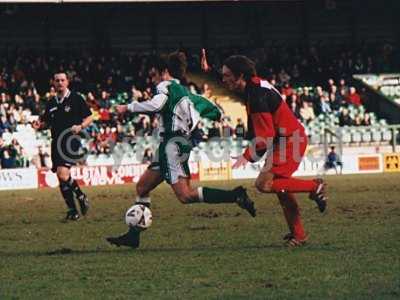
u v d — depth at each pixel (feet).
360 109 292.61
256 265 62.08
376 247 70.33
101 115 268.00
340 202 125.39
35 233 91.81
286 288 52.95
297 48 332.60
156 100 71.05
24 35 335.26
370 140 279.49
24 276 60.29
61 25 338.54
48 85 296.30
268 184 71.10
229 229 89.25
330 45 340.18
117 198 153.99
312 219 97.71
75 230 94.22
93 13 340.80
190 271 60.29
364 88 313.73
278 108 70.49
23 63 299.79
